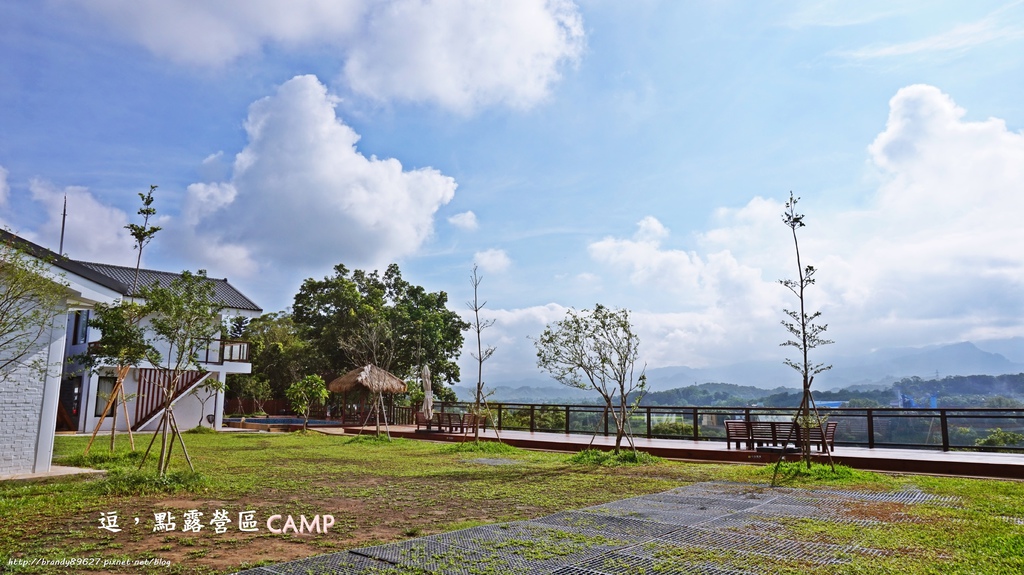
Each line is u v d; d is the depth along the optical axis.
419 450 12.68
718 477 8.34
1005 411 10.34
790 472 8.43
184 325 7.64
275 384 29.16
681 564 3.93
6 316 7.18
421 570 3.76
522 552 4.20
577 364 11.12
